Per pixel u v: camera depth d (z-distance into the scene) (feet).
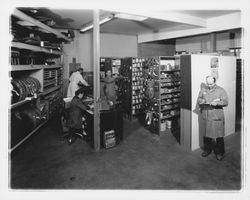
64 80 25.43
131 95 19.43
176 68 16.72
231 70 15.25
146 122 17.12
